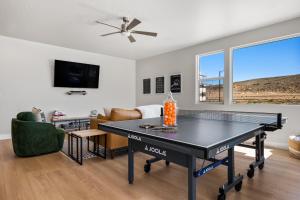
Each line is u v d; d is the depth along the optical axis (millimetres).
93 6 3012
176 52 5715
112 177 2391
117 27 3756
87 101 6020
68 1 2854
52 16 3381
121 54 6332
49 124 3361
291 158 3064
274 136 3773
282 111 3658
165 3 2912
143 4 2947
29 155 3176
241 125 1958
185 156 1545
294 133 3520
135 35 4371
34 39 4758
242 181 2217
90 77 6004
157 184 2201
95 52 6074
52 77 5312
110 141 3074
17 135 3094
